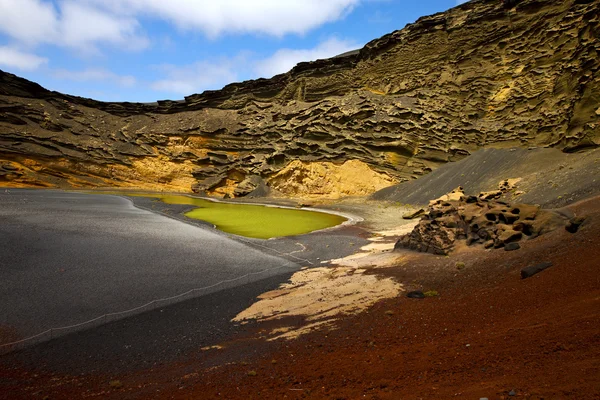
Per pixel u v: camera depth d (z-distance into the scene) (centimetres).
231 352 1095
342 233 3259
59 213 3572
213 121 8194
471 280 1474
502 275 1410
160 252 2327
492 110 5209
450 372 675
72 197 5400
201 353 1119
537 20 5034
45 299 1559
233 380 866
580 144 3394
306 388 746
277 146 7019
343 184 5875
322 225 3759
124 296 1641
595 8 3762
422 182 4975
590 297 840
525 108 4731
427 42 6178
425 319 1116
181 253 2338
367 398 632
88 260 2075
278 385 791
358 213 4506
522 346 696
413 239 2250
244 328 1308
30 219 3103
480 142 5053
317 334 1157
